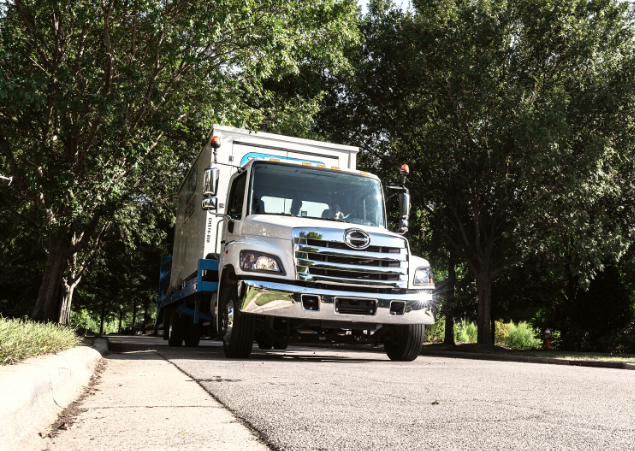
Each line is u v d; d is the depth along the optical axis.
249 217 8.38
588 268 21.11
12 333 4.20
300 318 7.50
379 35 22.80
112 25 15.01
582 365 13.11
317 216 8.79
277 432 2.74
